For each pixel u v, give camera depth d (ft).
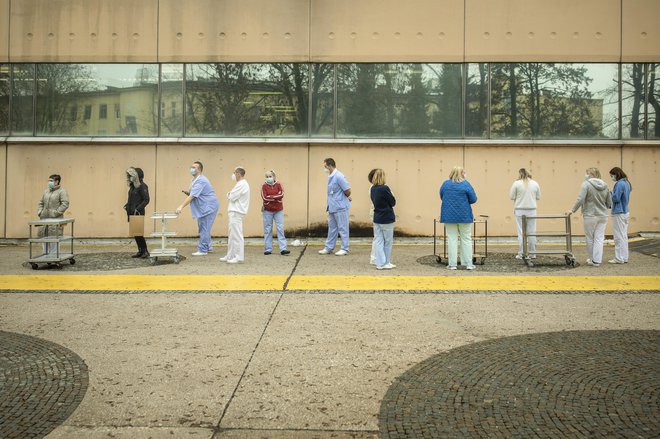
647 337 20.92
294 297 27.99
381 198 35.91
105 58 50.37
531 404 14.85
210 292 29.14
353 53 49.88
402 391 15.92
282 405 15.10
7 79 50.78
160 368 17.93
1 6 50.55
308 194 49.93
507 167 49.78
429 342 20.56
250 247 47.06
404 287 30.22
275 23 50.08
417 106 49.98
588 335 21.25
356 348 19.89
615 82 49.73
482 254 42.09
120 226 50.16
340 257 41.14
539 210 49.78
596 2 49.42
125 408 14.89
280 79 50.21
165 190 50.11
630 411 14.30
